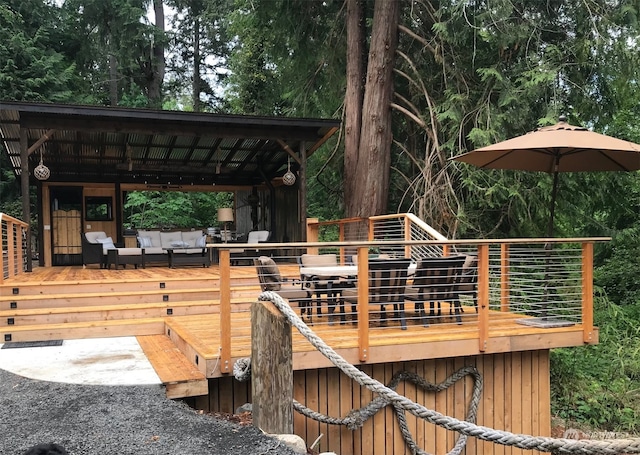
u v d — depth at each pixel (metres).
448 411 5.16
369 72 11.62
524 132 10.48
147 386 3.87
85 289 6.52
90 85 21.12
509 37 10.20
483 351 4.98
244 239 13.23
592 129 11.01
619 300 11.50
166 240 11.14
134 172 12.97
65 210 12.44
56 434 3.08
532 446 2.36
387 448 4.86
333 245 4.39
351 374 2.82
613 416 7.51
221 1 20.41
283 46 13.94
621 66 9.96
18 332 5.47
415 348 4.75
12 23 16.50
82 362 4.57
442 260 5.46
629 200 11.70
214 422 3.35
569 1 10.45
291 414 3.37
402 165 13.48
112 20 20.61
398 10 11.68
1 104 7.74
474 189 10.38
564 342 5.37
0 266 6.28
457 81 11.22
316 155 14.04
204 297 6.75
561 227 11.66
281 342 3.34
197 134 9.23
